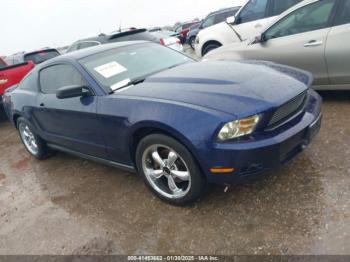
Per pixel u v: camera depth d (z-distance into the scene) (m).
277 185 2.99
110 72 3.49
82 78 3.45
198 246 2.49
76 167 4.33
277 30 4.75
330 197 2.68
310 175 3.02
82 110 3.36
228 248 2.41
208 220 2.73
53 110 3.79
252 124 2.42
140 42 4.29
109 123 3.12
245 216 2.69
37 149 4.73
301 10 4.47
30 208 3.55
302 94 2.79
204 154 2.49
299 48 4.45
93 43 9.36
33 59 11.36
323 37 4.21
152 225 2.83
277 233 2.44
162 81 3.17
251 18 7.27
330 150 3.36
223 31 7.73
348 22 4.05
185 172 2.78
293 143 2.59
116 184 3.63
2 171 4.78
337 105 4.50
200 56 8.55
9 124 7.47
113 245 2.70
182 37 24.30
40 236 3.02
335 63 4.19
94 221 3.06
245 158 2.41
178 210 2.95
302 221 2.50
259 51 4.89
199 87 2.81
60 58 3.90
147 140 2.85
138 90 3.09
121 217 3.03
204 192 2.88
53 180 4.10
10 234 3.15
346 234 2.29
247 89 2.65
